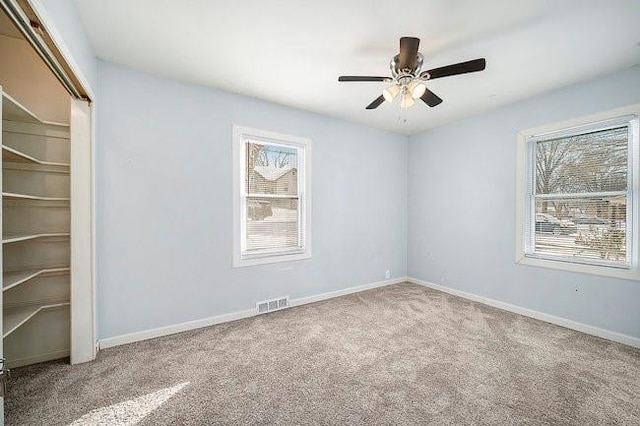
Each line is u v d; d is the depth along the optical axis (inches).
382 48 87.6
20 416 63.5
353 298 149.9
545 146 120.9
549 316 117.1
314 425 61.0
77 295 84.7
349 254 159.5
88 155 85.0
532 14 71.5
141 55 91.2
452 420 62.4
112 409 65.8
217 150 115.8
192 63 96.0
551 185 119.0
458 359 87.7
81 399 69.1
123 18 73.8
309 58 93.2
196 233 111.3
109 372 80.4
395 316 123.6
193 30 79.0
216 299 116.0
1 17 75.0
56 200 87.4
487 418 63.0
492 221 138.2
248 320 119.5
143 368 82.4
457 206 154.8
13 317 74.9
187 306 109.5
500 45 84.9
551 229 119.1
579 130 109.9
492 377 78.2
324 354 90.8
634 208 97.2
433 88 113.5
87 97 83.1
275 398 69.7
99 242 93.4
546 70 99.3
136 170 99.4
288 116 135.3
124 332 97.8
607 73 101.1
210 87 114.0
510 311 130.1
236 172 120.6
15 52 84.3
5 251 81.9
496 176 136.5
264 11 71.4
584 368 82.5
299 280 140.3
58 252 88.4
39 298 86.3
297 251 140.3
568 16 72.0
